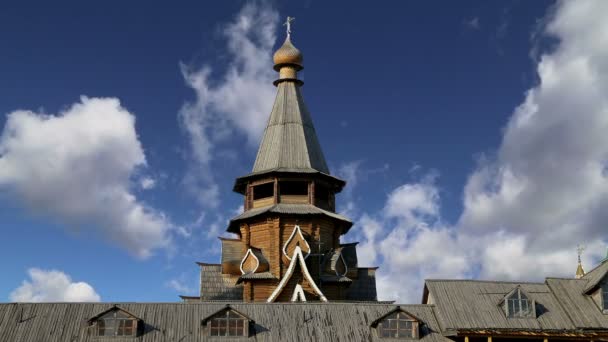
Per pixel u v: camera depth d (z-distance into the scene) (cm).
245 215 6147
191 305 4741
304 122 6575
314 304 4834
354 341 4581
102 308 4666
